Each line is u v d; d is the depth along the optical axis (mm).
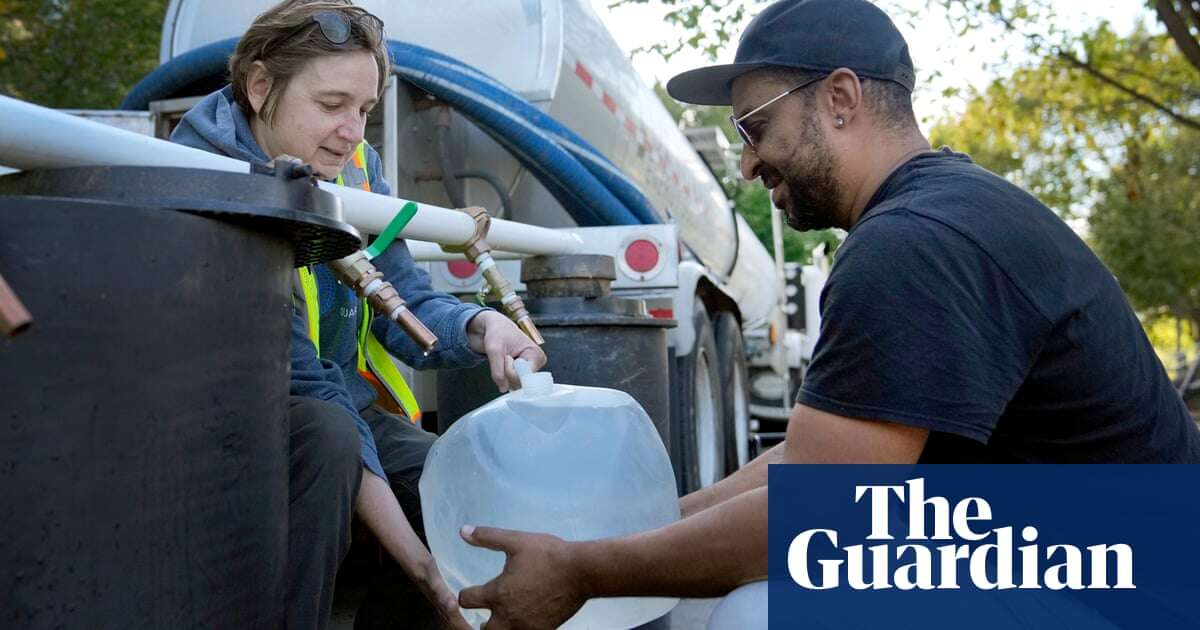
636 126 5566
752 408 8312
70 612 932
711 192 7148
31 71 9180
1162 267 24328
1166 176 23188
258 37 1924
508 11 4504
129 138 1237
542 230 2924
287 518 1229
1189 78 12875
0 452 893
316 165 1975
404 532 1841
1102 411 1590
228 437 1077
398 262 2312
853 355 1482
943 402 1447
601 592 1537
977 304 1481
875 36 1765
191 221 1029
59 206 928
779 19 1781
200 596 1040
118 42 9172
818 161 1776
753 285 8219
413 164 4070
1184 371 25922
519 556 1518
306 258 1340
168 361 1003
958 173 1640
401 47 3855
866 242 1515
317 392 1827
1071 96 13875
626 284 4094
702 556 1522
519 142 4035
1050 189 18516
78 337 932
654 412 2939
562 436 1613
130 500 969
